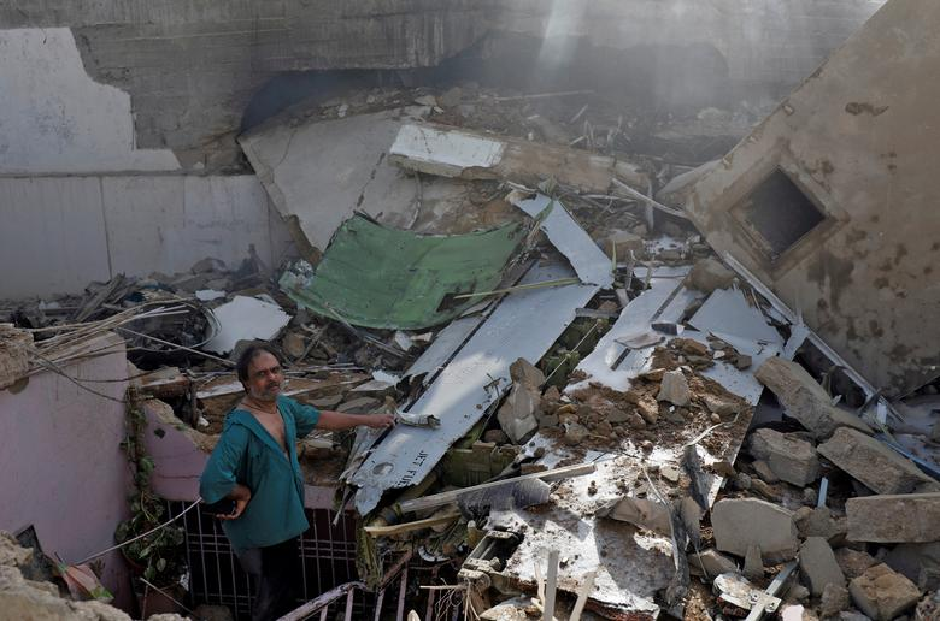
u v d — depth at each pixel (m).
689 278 7.67
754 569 4.46
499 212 9.44
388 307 8.96
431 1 10.64
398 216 9.76
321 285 9.42
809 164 6.91
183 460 6.88
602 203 9.45
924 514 4.52
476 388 6.96
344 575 6.66
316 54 11.01
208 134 11.40
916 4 6.23
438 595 5.45
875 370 6.90
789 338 6.95
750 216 7.41
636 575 4.43
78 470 6.27
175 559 6.95
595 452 5.62
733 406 5.89
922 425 6.42
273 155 10.95
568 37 10.73
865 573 4.39
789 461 5.40
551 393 6.39
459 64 11.52
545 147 9.87
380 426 5.75
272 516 4.80
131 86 11.34
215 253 11.47
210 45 11.15
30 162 11.71
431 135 10.16
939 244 6.47
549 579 4.15
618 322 7.38
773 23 10.52
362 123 10.81
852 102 6.62
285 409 5.09
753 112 10.77
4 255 11.81
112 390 6.63
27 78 11.47
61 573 5.27
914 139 6.43
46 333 9.64
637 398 6.07
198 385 8.48
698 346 6.64
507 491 5.21
